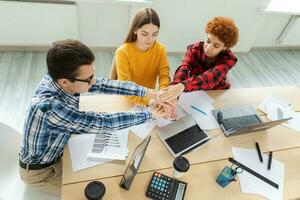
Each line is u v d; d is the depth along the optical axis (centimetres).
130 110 153
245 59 361
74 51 98
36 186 137
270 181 131
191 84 167
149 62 181
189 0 282
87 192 102
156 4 276
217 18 169
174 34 310
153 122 148
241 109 164
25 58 287
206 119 157
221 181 125
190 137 143
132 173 110
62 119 105
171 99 157
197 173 129
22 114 229
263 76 334
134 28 162
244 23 324
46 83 112
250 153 143
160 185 119
